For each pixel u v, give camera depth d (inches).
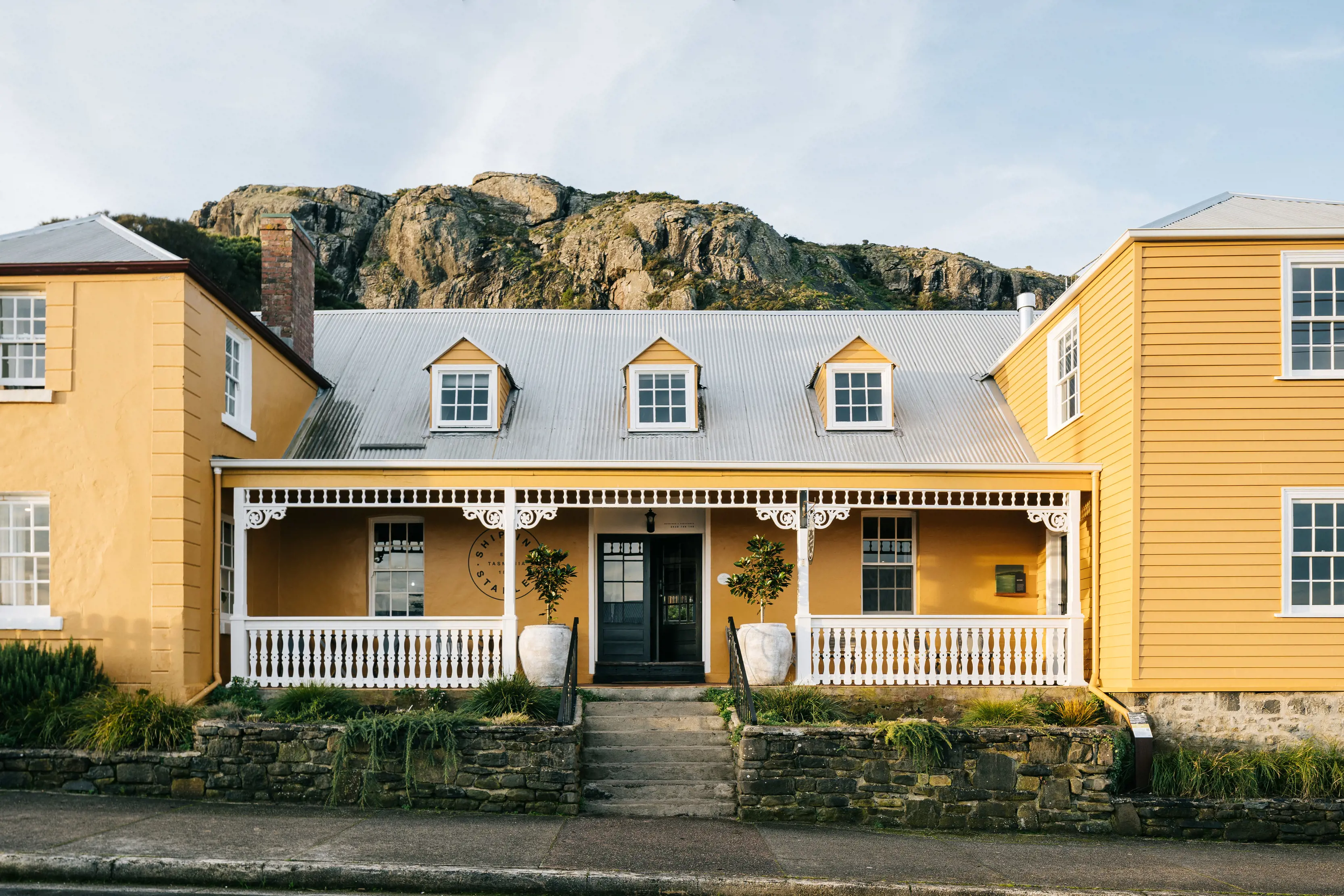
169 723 442.6
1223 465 488.1
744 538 627.2
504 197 3415.4
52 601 481.1
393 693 506.6
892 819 440.1
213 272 1485.0
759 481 543.2
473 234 3065.9
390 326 765.9
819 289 2886.3
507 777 429.1
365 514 625.3
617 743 479.2
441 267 3014.3
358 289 3014.3
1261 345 490.9
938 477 543.5
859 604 624.7
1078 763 448.1
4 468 486.3
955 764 445.4
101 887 314.8
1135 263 494.6
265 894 315.0
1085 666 548.4
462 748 430.9
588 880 329.7
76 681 462.3
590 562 621.3
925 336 767.1
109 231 542.3
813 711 480.7
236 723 436.8
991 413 674.2
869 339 759.1
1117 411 510.6
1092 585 531.8
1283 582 483.2
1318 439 487.2
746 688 460.4
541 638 516.7
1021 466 537.3
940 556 628.7
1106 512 523.8
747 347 742.5
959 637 594.2
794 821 437.1
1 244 521.3
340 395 677.9
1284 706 483.5
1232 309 492.1
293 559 621.9
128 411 488.4
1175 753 478.0
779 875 340.2
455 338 748.0
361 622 516.1
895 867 361.4
